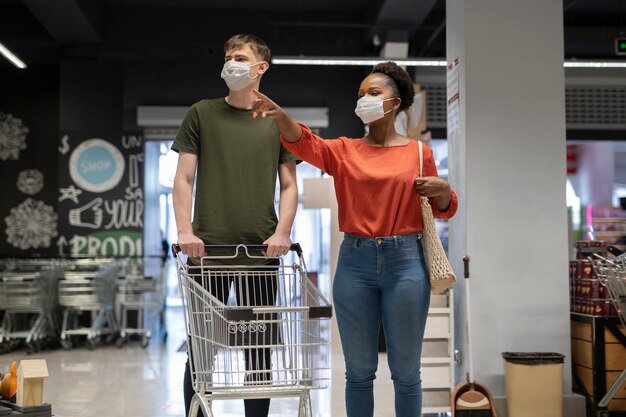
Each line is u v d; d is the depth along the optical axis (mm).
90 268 10406
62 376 6547
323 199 7793
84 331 8953
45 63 11539
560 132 4664
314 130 11789
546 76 4684
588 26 11938
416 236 2609
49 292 9031
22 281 8977
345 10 11852
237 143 2953
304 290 2732
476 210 4570
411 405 2623
